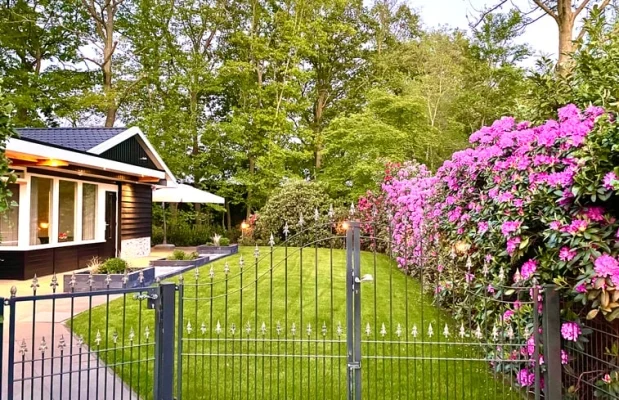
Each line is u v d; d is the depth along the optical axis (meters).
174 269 9.54
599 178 2.66
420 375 4.02
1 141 3.35
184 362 4.20
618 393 2.57
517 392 3.59
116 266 7.85
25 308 6.25
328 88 21.83
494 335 3.48
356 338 3.25
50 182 9.76
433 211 6.00
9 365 2.78
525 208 3.38
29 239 9.05
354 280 3.28
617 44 4.13
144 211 14.14
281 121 18.16
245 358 4.37
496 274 3.80
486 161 4.16
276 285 7.53
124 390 3.69
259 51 18.70
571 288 2.88
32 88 17.14
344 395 3.60
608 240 2.70
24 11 17.08
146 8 17.78
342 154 17.94
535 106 4.27
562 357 2.99
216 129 18.28
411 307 6.04
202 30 19.39
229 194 19.45
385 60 19.78
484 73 20.22
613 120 2.76
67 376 3.96
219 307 6.07
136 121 17.59
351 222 3.34
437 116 17.95
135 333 5.02
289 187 14.94
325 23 19.38
